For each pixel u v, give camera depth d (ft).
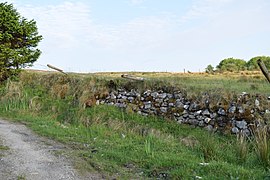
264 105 39.29
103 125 41.14
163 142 31.83
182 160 23.62
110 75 68.74
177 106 45.75
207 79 62.75
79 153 26.23
